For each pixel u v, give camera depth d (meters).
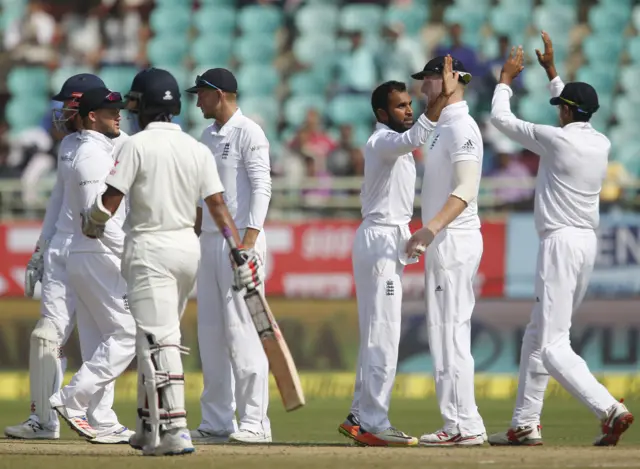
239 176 26.08
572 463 20.48
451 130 24.39
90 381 24.94
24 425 27.47
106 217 21.12
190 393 44.91
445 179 24.56
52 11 63.56
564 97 25.59
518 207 49.19
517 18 62.47
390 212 25.02
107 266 25.23
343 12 62.69
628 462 20.69
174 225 21.39
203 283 26.48
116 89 61.16
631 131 59.50
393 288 24.95
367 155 25.08
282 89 60.75
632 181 52.06
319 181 50.72
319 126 56.66
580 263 25.17
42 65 61.62
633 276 46.38
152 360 21.33
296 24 62.75
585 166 25.12
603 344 46.25
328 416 37.47
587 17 63.06
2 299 46.47
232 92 26.22
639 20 62.88
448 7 63.00
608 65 61.72
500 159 53.78
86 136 25.31
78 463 20.66
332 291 46.78
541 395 25.52
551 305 25.14
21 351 46.31
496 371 46.28
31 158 55.88
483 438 24.80
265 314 21.36
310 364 46.50
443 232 24.55
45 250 27.95
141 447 21.97
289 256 46.75
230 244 21.47
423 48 61.19
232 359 26.08
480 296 46.50
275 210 49.72
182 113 60.31
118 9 63.28
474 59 57.41
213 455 21.83
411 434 31.38
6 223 46.81
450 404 24.62
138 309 21.34
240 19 62.81
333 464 20.25
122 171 21.09
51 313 27.38
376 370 24.83
